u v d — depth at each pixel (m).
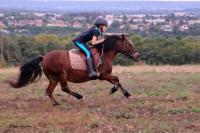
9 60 35.59
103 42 13.39
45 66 13.19
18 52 36.03
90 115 11.49
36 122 10.68
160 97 14.74
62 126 10.29
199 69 27.61
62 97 15.18
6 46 35.81
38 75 13.66
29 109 12.64
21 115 11.62
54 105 13.29
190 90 16.67
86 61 13.12
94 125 10.21
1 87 18.20
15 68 31.45
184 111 11.98
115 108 12.61
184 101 13.78
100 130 9.88
